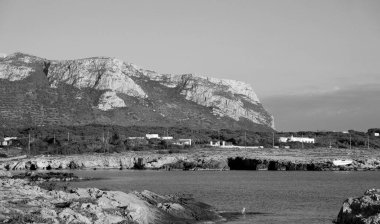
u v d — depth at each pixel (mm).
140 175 172375
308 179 152625
